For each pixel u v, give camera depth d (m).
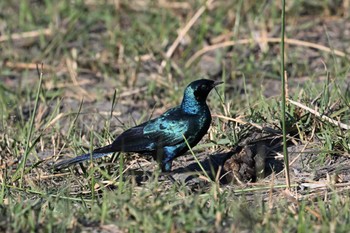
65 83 18.20
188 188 11.81
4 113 16.16
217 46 18.81
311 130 13.39
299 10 20.75
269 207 10.88
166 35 19.91
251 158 12.45
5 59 19.67
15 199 11.80
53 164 13.16
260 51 19.00
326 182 11.91
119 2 21.36
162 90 17.64
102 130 14.62
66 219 10.45
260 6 20.55
